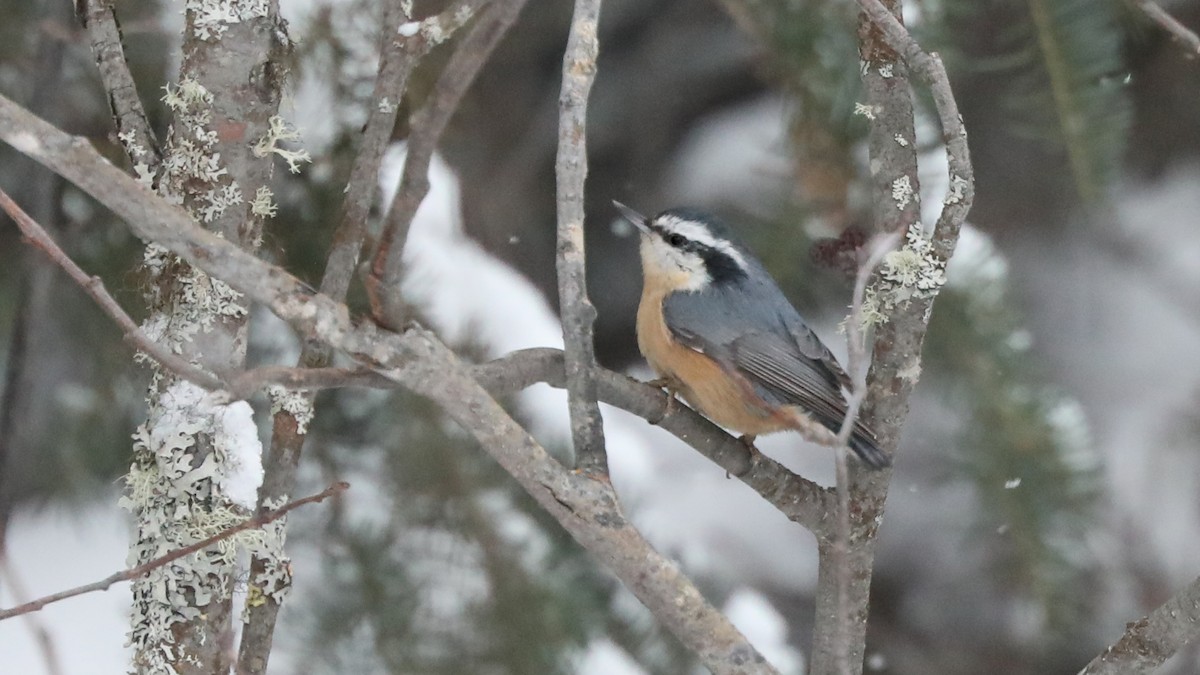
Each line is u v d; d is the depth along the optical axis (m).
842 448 4.54
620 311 13.16
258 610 5.33
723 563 11.45
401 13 4.97
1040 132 7.83
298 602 7.97
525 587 8.02
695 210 8.70
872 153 6.11
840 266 6.18
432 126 3.90
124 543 9.20
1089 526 8.46
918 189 6.07
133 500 5.10
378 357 4.02
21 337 7.50
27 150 3.74
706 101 12.71
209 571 5.02
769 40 7.86
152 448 5.08
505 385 5.13
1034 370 8.75
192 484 5.03
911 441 12.47
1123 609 11.57
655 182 12.67
